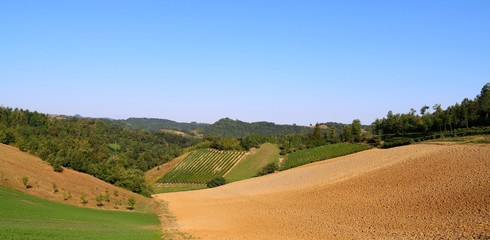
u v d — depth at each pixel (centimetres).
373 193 5981
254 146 18150
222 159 16800
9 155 7312
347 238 4038
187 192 10531
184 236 4353
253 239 4159
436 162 6662
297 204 6525
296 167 12456
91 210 5725
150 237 3988
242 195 8644
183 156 18225
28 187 5862
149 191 9325
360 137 16538
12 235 2942
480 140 8150
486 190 4597
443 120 13088
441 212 4375
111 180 8844
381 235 3984
